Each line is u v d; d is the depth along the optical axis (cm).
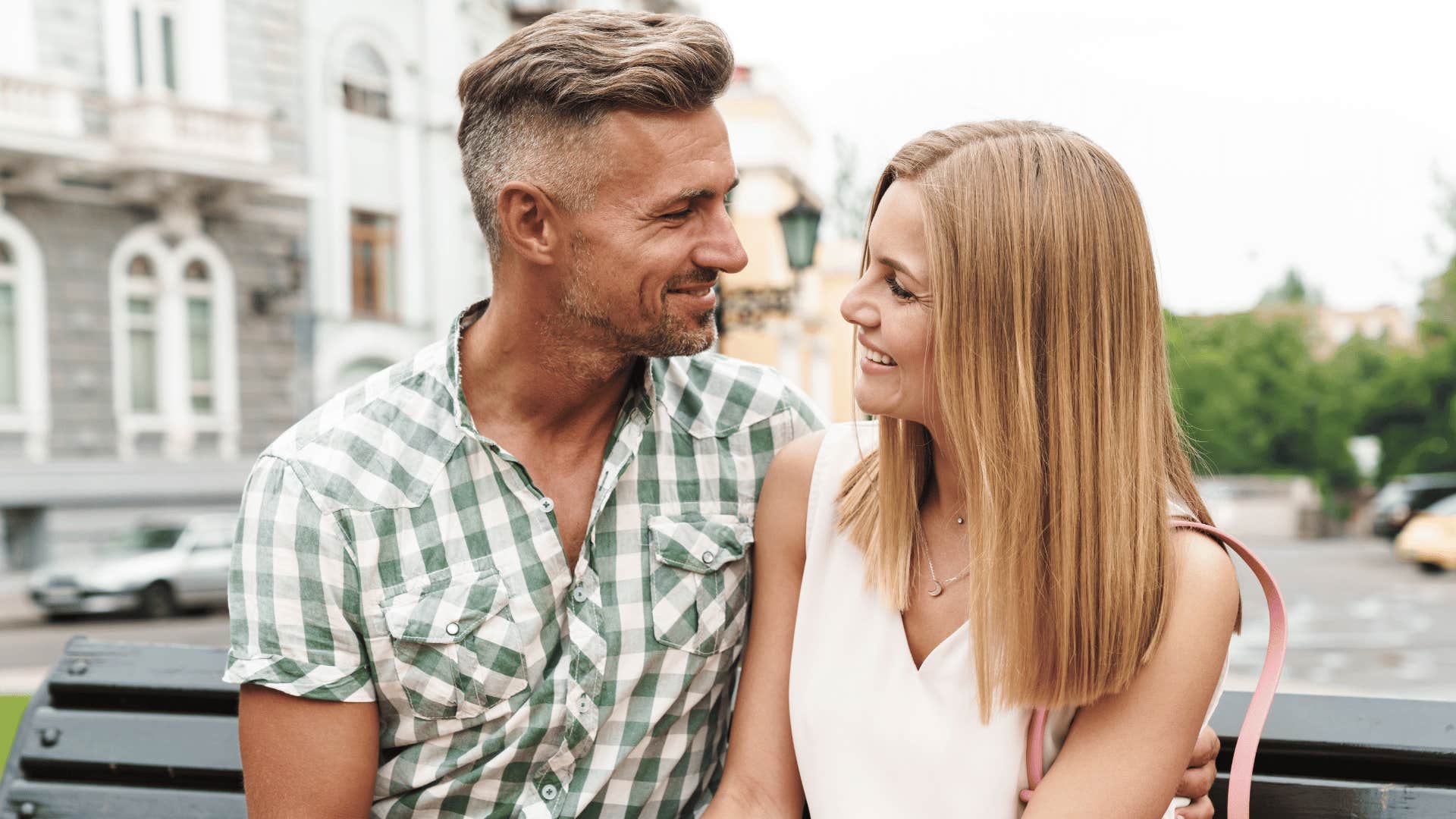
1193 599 132
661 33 139
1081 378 132
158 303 1564
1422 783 159
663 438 157
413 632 142
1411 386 3559
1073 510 132
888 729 138
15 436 1453
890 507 143
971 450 134
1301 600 1530
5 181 1443
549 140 137
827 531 150
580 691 146
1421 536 1905
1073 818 129
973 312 132
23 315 1461
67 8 1480
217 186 1584
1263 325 3744
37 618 1244
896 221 136
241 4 1596
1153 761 131
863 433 156
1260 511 3044
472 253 1825
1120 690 132
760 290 764
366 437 146
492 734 146
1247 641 1155
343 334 1702
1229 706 167
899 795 138
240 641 140
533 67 137
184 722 186
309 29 1655
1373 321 4581
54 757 188
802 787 151
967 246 131
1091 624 131
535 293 143
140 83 1536
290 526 141
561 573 148
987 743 135
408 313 1770
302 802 140
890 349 138
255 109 1589
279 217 1645
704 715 158
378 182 1734
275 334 1645
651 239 139
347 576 142
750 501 162
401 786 148
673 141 137
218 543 1261
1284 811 161
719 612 155
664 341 143
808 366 1902
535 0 1869
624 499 153
